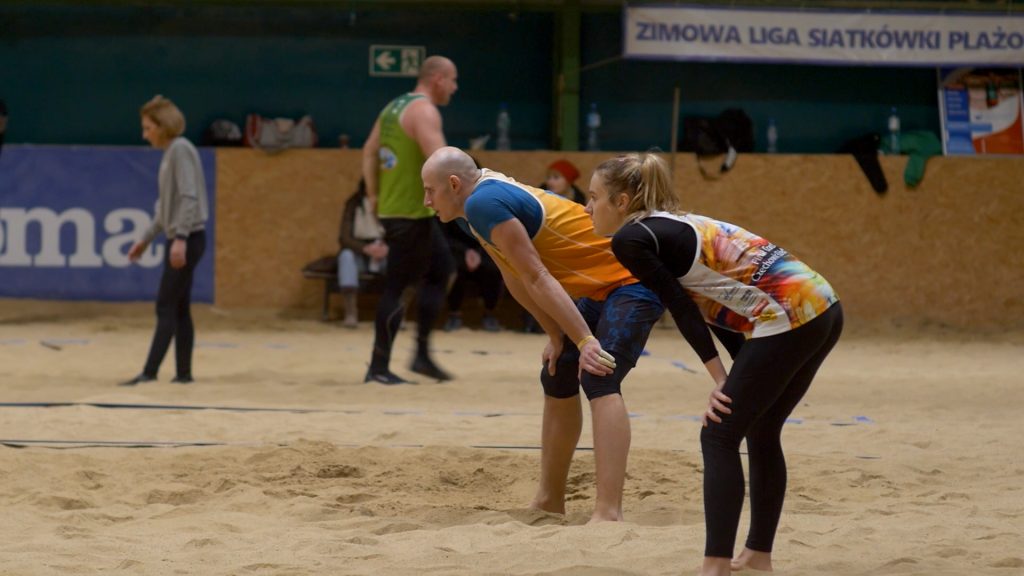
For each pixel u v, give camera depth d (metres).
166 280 16.20
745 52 28.20
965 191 28.61
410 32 30.08
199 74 29.73
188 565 6.83
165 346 16.33
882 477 10.27
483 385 16.59
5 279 27.20
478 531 7.80
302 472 10.24
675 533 7.63
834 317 6.48
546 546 7.26
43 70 29.59
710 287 6.49
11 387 15.91
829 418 14.01
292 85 29.89
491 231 8.04
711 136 28.50
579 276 8.45
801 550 7.28
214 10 29.66
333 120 30.00
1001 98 29.94
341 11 29.89
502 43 30.23
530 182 27.89
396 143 15.80
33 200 27.17
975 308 28.64
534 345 23.61
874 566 6.73
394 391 15.80
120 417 12.99
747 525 8.31
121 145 29.73
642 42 27.94
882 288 28.53
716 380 6.44
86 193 27.22
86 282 27.23
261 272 27.64
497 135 30.23
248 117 28.36
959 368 20.50
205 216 16.22
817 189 28.44
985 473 10.53
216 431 12.27
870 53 28.47
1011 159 28.59
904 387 17.36
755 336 6.39
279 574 6.57
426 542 7.49
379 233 26.06
